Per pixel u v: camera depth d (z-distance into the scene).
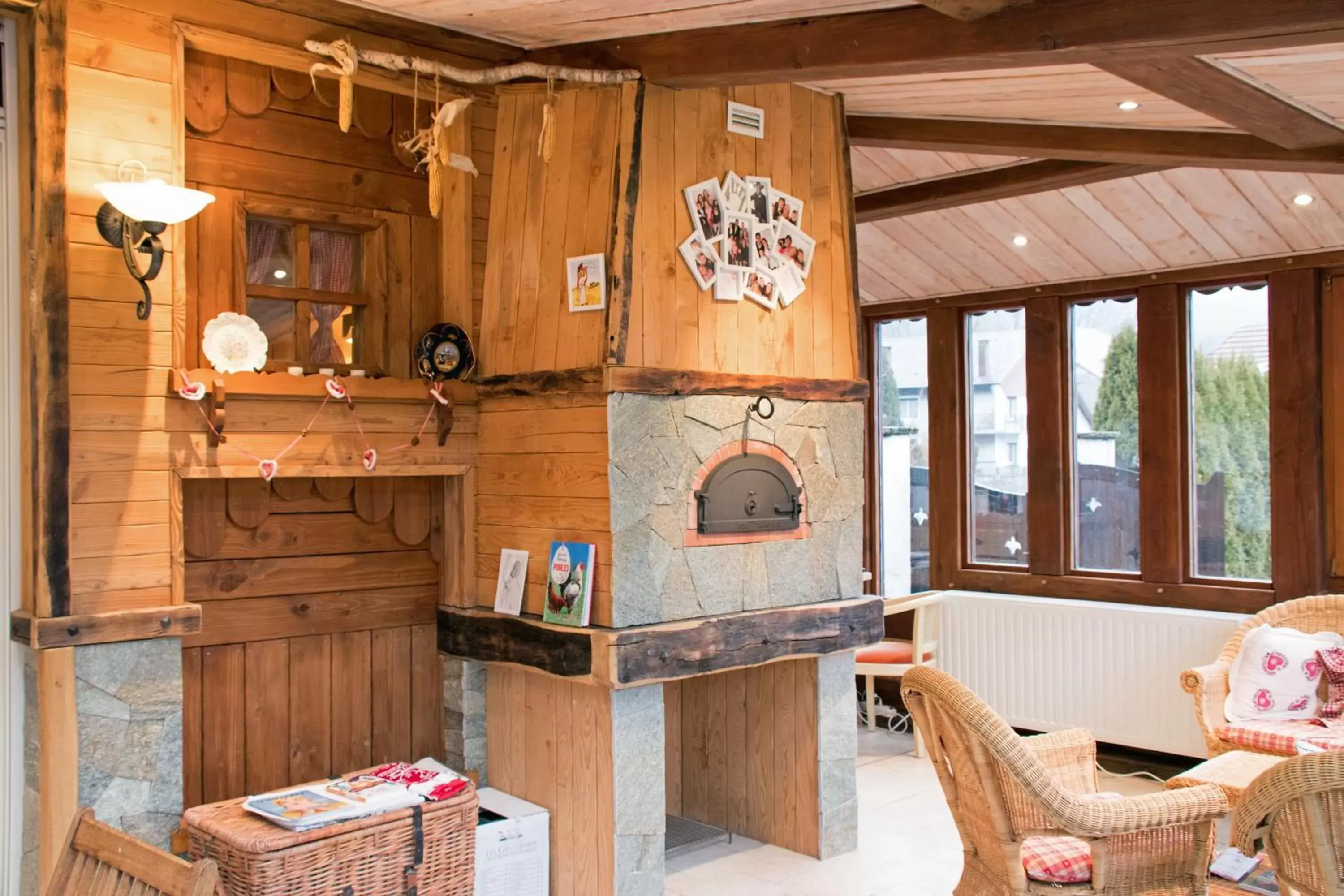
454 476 3.93
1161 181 4.80
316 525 3.75
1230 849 3.36
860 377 4.32
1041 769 2.72
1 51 3.14
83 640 3.02
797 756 4.21
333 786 3.26
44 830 3.00
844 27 3.22
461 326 3.87
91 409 3.09
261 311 3.58
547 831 3.72
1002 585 6.02
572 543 3.60
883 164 4.99
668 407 3.67
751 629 3.83
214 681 3.53
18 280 3.16
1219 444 5.35
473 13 3.55
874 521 6.65
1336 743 3.82
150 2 3.20
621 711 3.54
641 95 3.65
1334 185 4.52
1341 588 4.96
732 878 3.96
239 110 3.48
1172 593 5.41
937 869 4.04
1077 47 2.81
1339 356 4.97
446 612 3.94
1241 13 2.57
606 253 3.60
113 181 3.13
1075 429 5.84
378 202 3.79
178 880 2.05
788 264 4.09
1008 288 5.99
